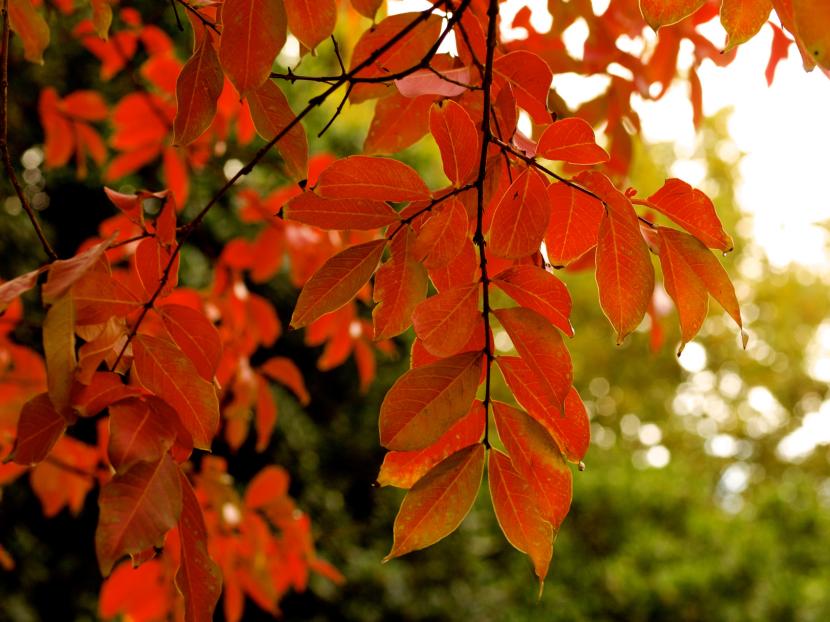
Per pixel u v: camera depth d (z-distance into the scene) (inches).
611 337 266.5
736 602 139.7
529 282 22.8
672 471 187.8
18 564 107.7
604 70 36.9
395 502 141.3
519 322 22.3
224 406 50.7
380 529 139.8
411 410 22.0
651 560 155.9
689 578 141.1
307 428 129.9
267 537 44.3
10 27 31.7
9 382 42.1
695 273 23.6
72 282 20.7
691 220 23.7
